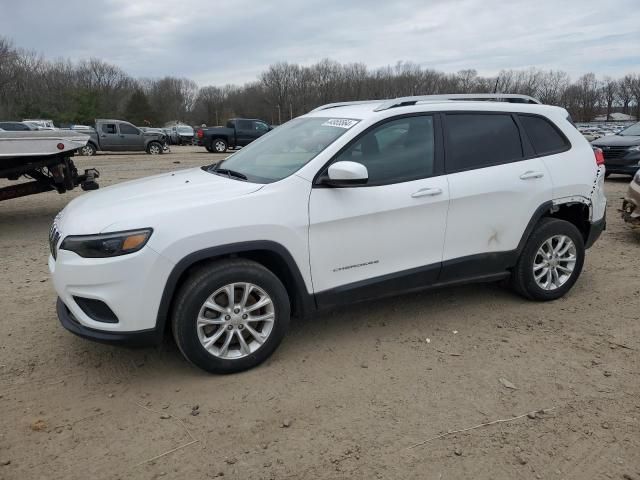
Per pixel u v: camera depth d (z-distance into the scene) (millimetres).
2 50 80688
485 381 3535
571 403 3273
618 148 13578
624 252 6652
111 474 2697
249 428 3055
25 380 3588
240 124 28109
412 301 4898
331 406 3264
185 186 3895
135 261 3225
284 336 3797
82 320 3375
